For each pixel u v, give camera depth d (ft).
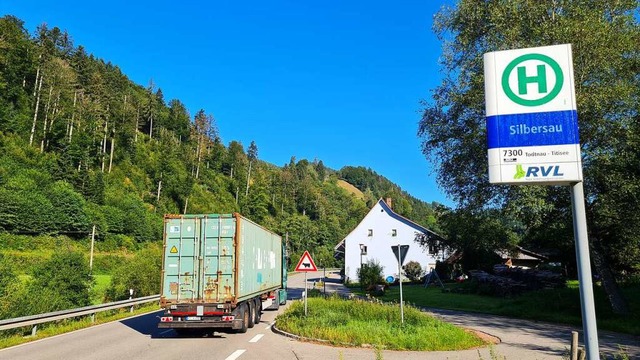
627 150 56.70
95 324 59.26
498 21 61.36
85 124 304.09
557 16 58.13
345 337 39.29
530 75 15.55
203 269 45.47
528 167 15.14
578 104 53.16
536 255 167.22
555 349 38.50
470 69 66.69
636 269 88.02
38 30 319.06
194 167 393.91
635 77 58.49
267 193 467.93
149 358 33.88
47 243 187.21
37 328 53.42
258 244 55.88
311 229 404.77
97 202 243.40
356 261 189.47
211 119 486.38
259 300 58.80
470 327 54.29
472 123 68.28
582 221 14.70
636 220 60.39
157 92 512.22
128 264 94.38
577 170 14.80
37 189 209.77
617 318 59.00
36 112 263.49
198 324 44.11
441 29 72.90
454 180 73.87
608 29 53.67
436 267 167.53
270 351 36.19
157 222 267.80
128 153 333.21
